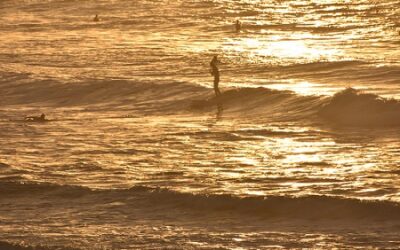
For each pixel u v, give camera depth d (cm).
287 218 5156
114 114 11262
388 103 9412
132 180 6575
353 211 5128
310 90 11825
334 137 8506
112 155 7850
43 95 13400
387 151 7581
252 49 18850
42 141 8862
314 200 5281
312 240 4591
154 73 15175
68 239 4719
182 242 4625
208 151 7919
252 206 5356
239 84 13138
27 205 5744
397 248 4366
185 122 10088
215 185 6206
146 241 4653
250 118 10188
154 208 5519
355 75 13375
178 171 6912
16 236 4819
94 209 5547
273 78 13862
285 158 7400
